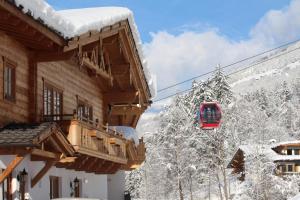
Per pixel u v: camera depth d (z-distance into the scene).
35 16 13.82
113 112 26.67
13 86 15.66
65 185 19.73
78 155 16.84
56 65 19.39
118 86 25.31
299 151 68.56
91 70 22.53
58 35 15.54
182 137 69.62
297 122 117.25
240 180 63.03
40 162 16.92
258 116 74.88
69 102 20.81
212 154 63.75
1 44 14.81
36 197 16.48
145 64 24.55
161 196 72.94
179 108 72.62
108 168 23.33
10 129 14.30
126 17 20.80
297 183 52.66
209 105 29.14
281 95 146.50
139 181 84.12
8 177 14.76
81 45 17.16
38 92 17.38
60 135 15.41
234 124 70.81
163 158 71.19
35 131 13.99
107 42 21.17
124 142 23.94
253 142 62.38
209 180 69.00
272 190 50.97
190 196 71.19
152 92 26.30
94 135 18.53
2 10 13.29
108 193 29.53
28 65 16.83
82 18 17.61
